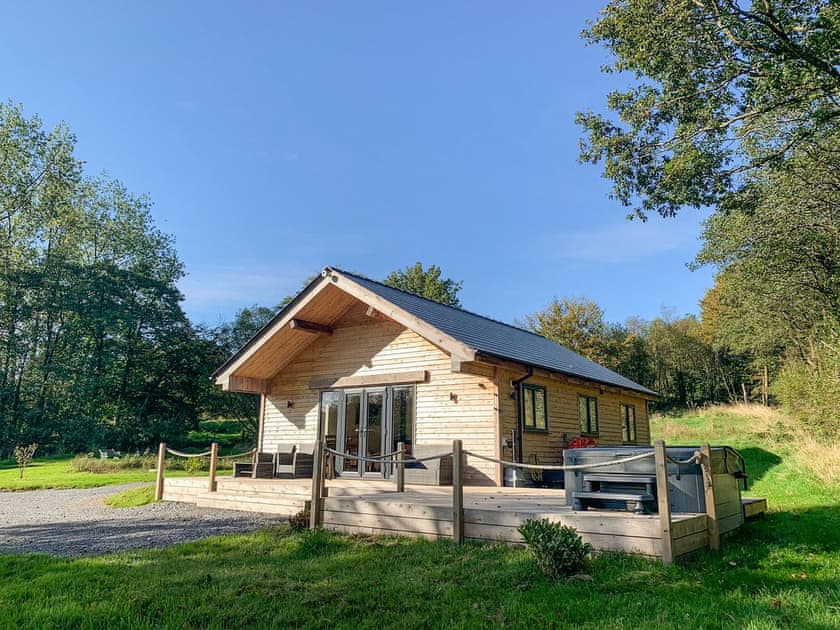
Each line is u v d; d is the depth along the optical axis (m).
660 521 5.66
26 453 21.95
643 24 11.02
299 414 15.23
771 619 4.04
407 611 4.68
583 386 15.90
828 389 16.16
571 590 4.94
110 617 4.54
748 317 26.38
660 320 52.19
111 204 40.34
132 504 12.09
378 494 9.61
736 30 10.74
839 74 10.07
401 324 12.79
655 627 4.00
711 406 39.62
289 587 5.27
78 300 37.41
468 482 12.13
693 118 11.59
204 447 38.84
